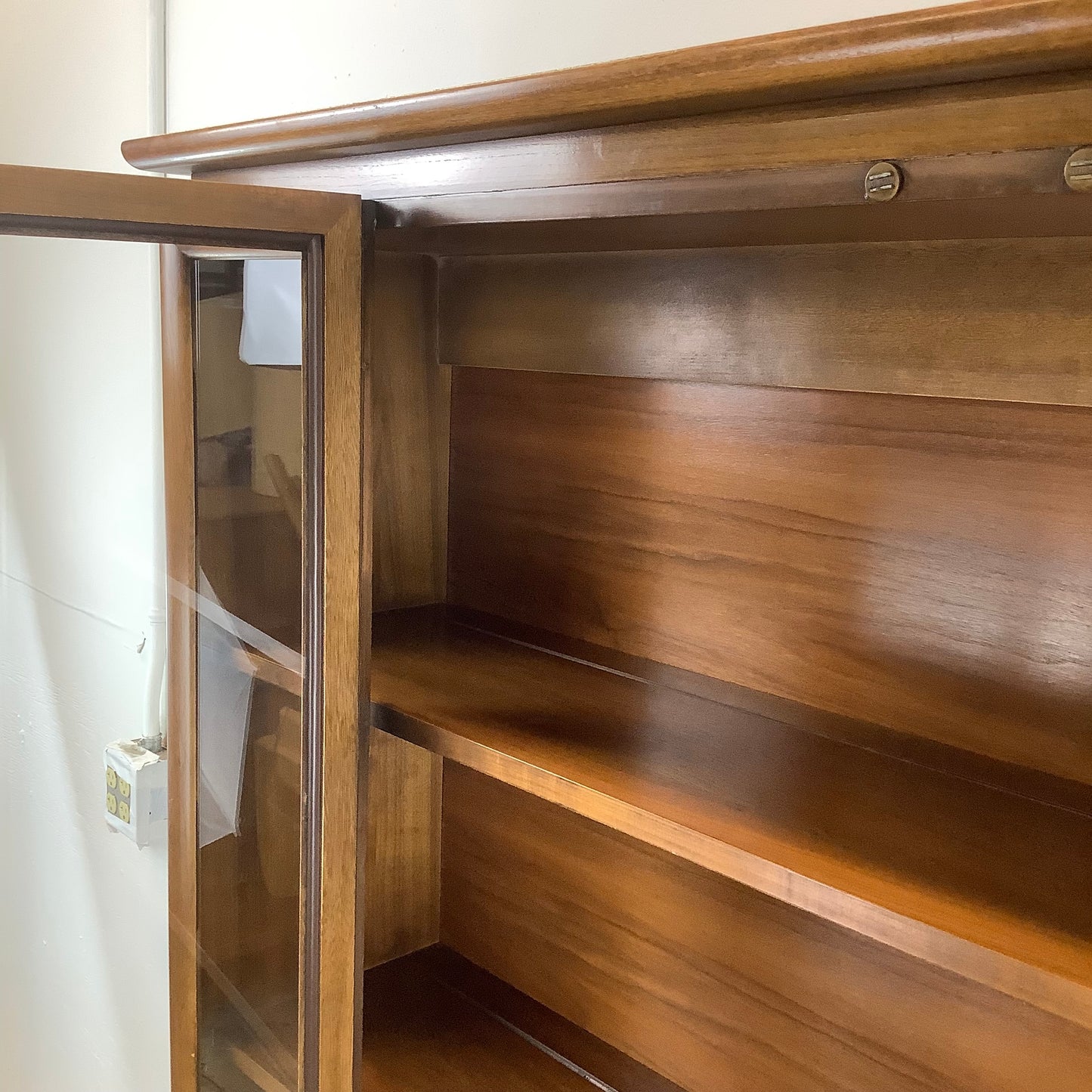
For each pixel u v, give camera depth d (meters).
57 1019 1.11
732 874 0.72
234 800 0.97
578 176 0.68
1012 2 0.46
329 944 0.91
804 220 0.68
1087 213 0.61
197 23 1.52
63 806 1.05
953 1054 0.92
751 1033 1.06
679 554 1.08
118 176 0.72
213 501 0.93
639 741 0.90
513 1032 1.22
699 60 0.57
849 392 0.93
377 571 1.27
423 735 0.94
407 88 1.28
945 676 0.90
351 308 0.82
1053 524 0.82
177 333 0.89
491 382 1.24
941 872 0.69
